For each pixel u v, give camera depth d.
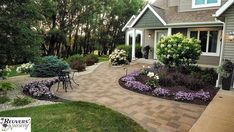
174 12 13.80
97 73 11.22
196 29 12.67
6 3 7.30
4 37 7.04
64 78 7.71
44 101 6.11
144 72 9.42
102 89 7.66
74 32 25.59
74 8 21.98
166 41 10.09
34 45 7.85
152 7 13.32
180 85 7.73
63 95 6.84
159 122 4.65
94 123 4.52
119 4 28.23
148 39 15.51
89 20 24.20
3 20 6.73
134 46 14.66
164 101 6.27
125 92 7.24
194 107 5.73
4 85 7.36
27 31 7.35
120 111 5.33
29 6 7.68
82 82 8.88
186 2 13.28
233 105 5.63
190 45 9.65
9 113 5.02
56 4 19.22
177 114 5.17
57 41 21.88
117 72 11.34
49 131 4.11
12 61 7.72
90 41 28.44
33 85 7.65
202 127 4.23
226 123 4.43
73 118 4.76
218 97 6.37
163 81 7.77
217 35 11.96
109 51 31.41
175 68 9.84
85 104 5.72
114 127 4.34
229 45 7.57
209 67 10.81
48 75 10.64
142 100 6.33
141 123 4.58
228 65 7.30
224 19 7.80
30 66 11.91
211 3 12.32
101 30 29.20
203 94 6.49
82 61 14.26
